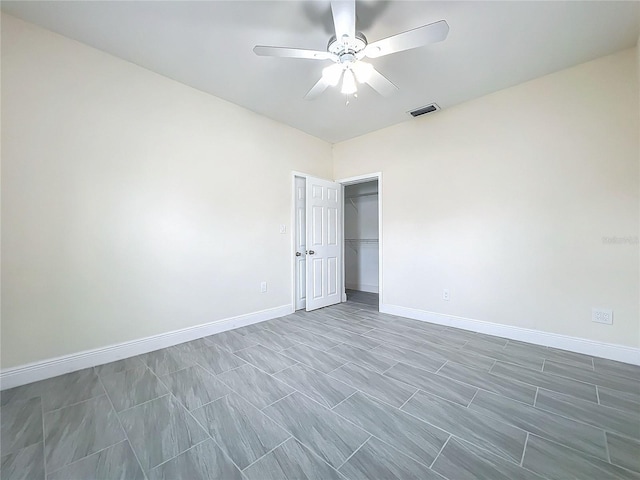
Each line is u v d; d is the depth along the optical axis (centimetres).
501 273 279
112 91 228
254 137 330
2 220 183
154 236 251
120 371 208
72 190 209
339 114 335
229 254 306
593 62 231
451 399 171
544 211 255
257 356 235
